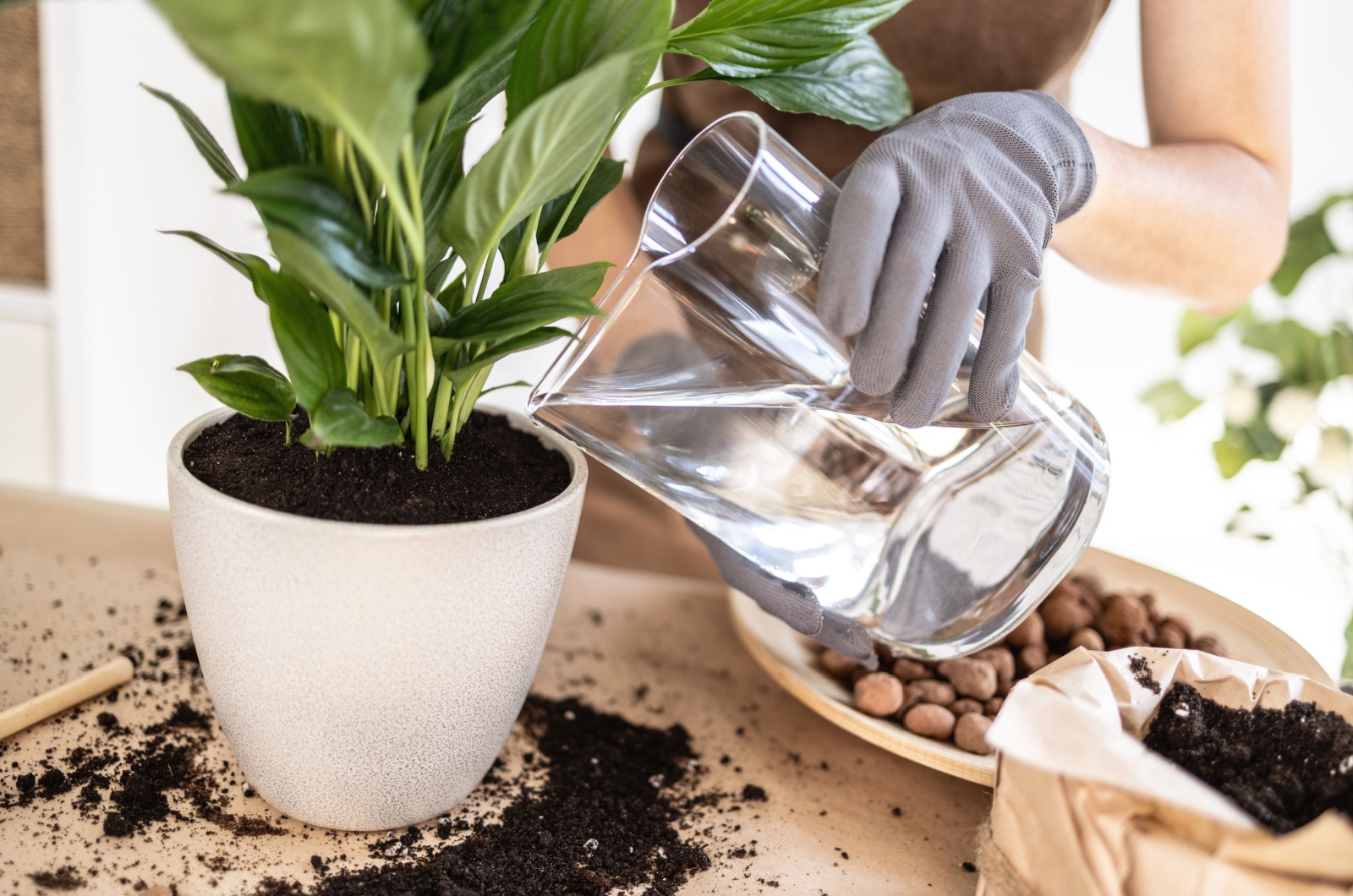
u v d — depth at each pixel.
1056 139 0.57
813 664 0.69
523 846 0.52
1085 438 0.51
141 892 0.45
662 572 1.12
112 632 0.67
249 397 0.47
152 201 1.73
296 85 0.30
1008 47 0.82
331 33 0.27
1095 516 0.51
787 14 0.48
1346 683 0.72
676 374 0.45
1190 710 0.49
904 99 0.56
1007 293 0.49
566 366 0.45
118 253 1.75
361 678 0.44
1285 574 1.71
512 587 0.45
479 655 0.46
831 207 0.47
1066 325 1.74
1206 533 1.76
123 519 0.83
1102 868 0.38
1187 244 0.78
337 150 0.39
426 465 0.48
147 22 1.62
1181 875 0.37
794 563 0.52
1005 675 0.66
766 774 0.61
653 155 1.03
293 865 0.48
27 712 0.55
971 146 0.51
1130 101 1.57
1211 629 0.75
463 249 0.43
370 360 0.47
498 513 0.46
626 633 0.76
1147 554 1.80
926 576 0.51
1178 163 0.78
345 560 0.41
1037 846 0.41
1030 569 0.51
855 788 0.60
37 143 1.66
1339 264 1.47
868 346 0.46
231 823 0.51
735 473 0.49
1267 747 0.47
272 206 0.35
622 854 0.52
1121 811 0.38
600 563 1.12
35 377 1.78
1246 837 0.35
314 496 0.44
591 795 0.57
